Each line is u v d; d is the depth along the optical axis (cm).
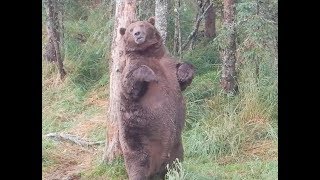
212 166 743
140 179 637
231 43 930
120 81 632
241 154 796
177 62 662
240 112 874
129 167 645
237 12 923
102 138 915
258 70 919
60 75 1216
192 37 1148
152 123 626
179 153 662
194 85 987
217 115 887
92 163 796
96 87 1173
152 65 631
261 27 863
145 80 605
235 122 855
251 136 836
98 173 752
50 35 1223
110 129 764
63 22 1363
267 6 883
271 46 884
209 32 1211
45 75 1234
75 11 1483
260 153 792
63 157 825
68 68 1248
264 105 872
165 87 629
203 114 899
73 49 1302
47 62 1262
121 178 736
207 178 666
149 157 639
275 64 898
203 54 1140
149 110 623
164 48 655
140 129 630
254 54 912
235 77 935
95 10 1451
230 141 816
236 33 932
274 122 855
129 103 625
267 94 884
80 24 1409
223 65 941
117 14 764
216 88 969
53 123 1023
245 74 924
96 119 1016
